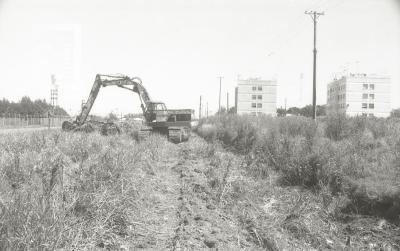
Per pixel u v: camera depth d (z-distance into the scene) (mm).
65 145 13570
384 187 8312
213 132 26047
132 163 10164
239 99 102875
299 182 11055
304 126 18594
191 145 22828
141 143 18078
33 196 5844
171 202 8766
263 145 15398
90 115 29438
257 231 6922
